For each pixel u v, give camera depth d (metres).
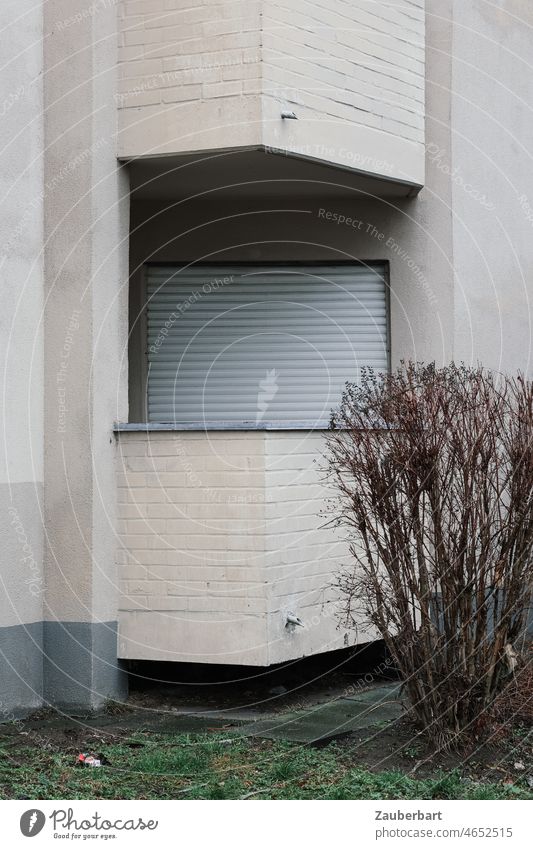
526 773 6.72
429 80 10.32
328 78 8.70
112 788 6.33
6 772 6.56
